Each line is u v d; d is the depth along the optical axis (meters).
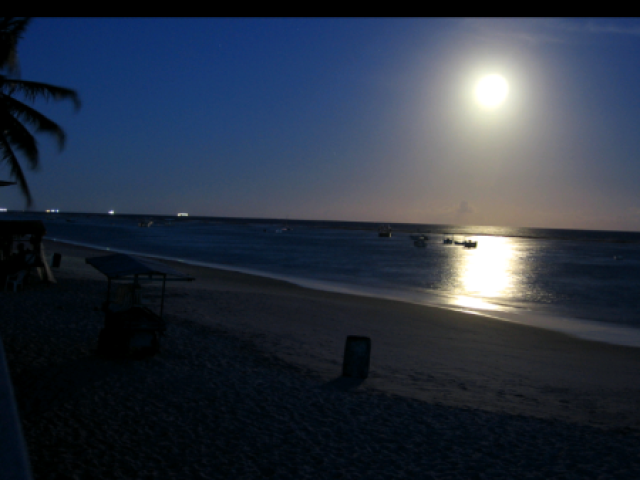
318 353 12.66
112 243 68.12
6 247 20.27
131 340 10.38
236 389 9.01
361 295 26.42
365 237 131.25
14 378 8.62
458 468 6.36
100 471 5.65
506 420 8.30
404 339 15.53
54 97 18.52
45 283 19.77
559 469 6.45
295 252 62.47
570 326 20.33
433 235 181.88
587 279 40.62
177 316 15.82
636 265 57.97
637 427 8.40
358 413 8.22
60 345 10.98
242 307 18.70
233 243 79.81
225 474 5.82
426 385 10.43
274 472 5.96
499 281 37.81
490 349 14.95
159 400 8.13
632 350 15.96
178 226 191.88
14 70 17.64
